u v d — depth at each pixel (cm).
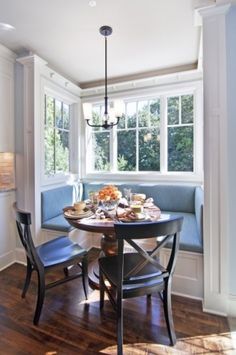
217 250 183
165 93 327
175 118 331
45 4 186
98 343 153
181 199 310
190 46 256
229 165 180
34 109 264
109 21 209
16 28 219
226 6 170
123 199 232
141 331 164
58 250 201
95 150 387
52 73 294
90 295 207
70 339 157
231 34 176
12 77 270
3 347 150
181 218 145
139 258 179
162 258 210
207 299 187
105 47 242
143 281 148
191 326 169
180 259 206
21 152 273
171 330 153
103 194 219
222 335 160
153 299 202
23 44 249
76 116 373
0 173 256
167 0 183
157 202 321
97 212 203
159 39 241
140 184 338
